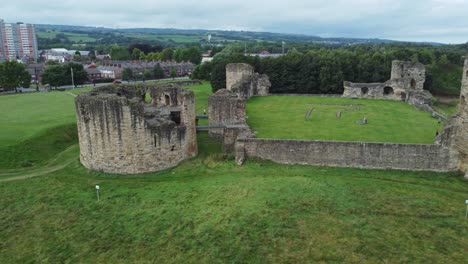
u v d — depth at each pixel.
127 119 31.11
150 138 32.31
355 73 81.88
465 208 25.33
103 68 145.00
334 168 32.81
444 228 22.77
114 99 30.81
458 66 93.12
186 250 21.23
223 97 41.88
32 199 28.16
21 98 73.00
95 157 32.97
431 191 28.05
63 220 25.09
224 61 84.19
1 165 35.06
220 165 33.94
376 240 21.47
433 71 85.50
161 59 191.50
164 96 42.28
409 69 63.25
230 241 21.75
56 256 21.36
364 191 27.77
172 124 33.53
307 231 22.45
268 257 20.22
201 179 31.19
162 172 33.06
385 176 31.03
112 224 24.33
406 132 40.22
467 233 22.20
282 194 27.16
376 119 46.91
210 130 43.69
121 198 27.88
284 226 23.00
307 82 80.31
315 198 26.48
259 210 24.89
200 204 26.25
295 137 38.31
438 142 31.61
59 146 41.97
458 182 29.91
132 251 21.47
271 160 34.19
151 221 24.42
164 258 20.70
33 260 21.06
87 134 32.81
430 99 56.47
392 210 24.88
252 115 49.66
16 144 38.69
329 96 66.81
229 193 27.67
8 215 25.91
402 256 20.02
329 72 78.25
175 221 24.19
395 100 62.44
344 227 22.81
